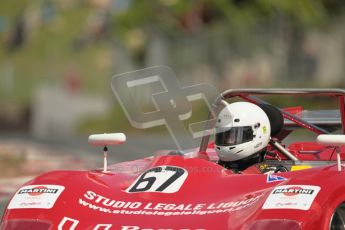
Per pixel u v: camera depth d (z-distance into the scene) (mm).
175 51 141750
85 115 161250
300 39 115000
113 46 158375
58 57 196500
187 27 135875
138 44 147375
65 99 163750
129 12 141625
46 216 20250
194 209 20203
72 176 22031
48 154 68938
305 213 18406
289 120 30391
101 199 21109
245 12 121688
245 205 19688
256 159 24656
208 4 129250
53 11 193125
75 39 186375
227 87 126938
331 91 26469
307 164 25422
